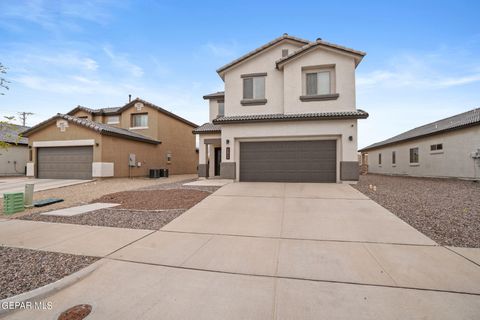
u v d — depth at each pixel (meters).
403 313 2.60
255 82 13.85
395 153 21.86
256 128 12.56
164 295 3.00
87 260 3.96
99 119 22.67
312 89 12.76
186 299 2.91
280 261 3.90
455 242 4.54
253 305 2.78
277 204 7.68
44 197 9.80
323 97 12.32
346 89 12.18
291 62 12.77
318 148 12.15
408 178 17.39
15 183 14.41
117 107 25.30
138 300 2.91
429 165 17.09
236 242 4.77
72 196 10.02
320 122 11.88
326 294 2.97
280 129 12.28
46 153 17.17
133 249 4.41
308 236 5.04
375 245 4.50
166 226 5.80
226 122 12.60
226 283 3.26
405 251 4.20
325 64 12.41
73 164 16.64
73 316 2.64
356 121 11.58
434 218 5.96
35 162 17.14
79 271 3.53
